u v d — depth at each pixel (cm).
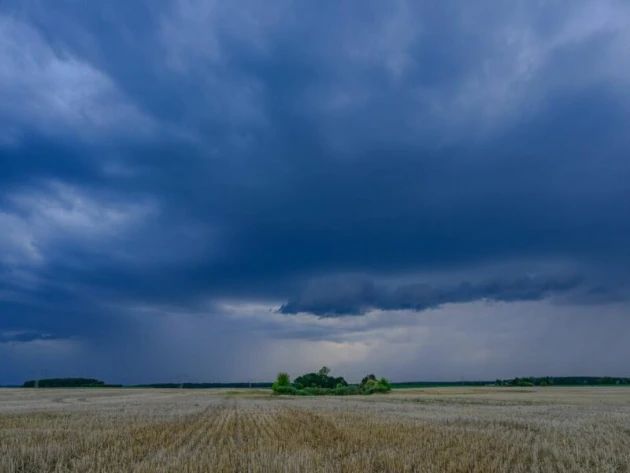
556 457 1600
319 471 1364
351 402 6400
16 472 1494
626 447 1856
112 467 1491
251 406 5322
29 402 6316
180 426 2900
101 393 10700
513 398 7431
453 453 1678
